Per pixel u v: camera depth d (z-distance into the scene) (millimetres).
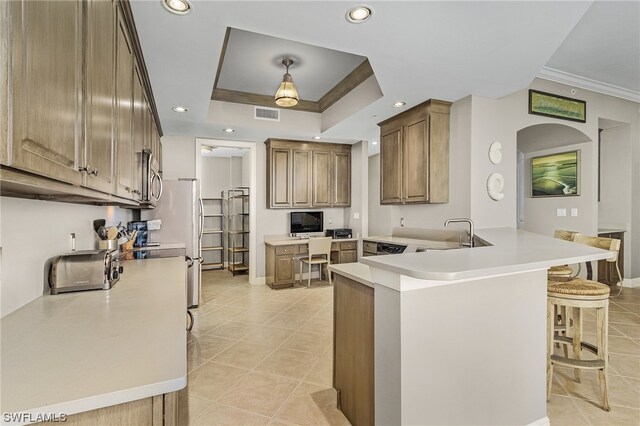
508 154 3666
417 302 1469
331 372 2557
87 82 1123
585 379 2420
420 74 2898
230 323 3660
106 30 1383
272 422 1964
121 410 784
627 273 4898
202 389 2312
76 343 1006
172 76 2783
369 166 7117
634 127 4848
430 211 4094
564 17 2033
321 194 5801
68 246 1857
